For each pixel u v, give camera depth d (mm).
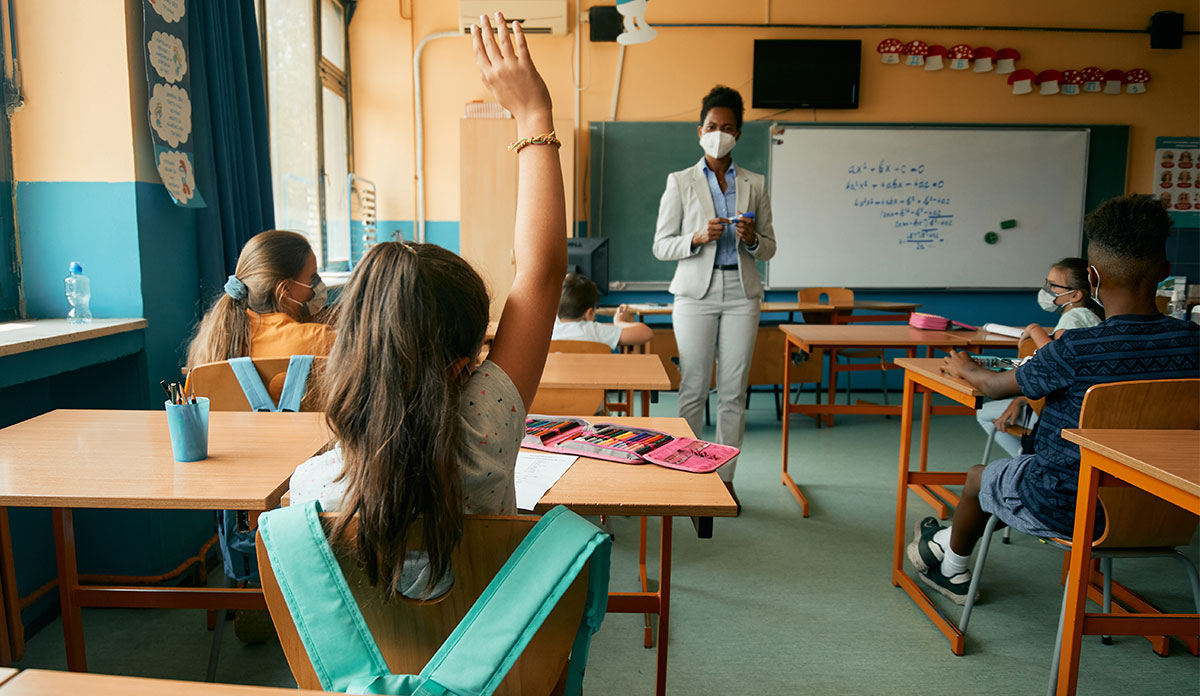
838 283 5457
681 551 2557
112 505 1037
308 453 1249
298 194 4309
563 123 5062
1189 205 5492
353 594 763
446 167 5301
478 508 815
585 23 5230
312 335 1725
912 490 3178
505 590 712
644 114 5324
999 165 5387
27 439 1325
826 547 2600
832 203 5379
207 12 2455
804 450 3887
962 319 5574
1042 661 1881
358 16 5168
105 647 1896
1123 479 1262
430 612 775
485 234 4816
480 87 5246
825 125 5305
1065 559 2473
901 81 5336
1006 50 5297
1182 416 1491
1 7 2062
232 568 1610
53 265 2154
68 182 2129
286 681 1751
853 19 5266
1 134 2098
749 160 5336
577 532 733
